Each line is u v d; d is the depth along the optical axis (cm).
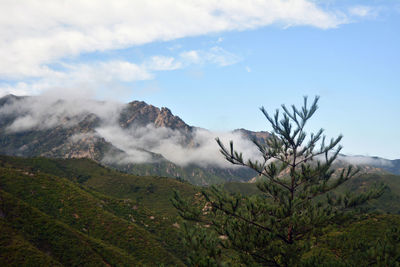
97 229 10244
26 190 11362
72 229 8888
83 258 7706
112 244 9606
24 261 6259
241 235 1634
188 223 1644
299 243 1734
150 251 9650
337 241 1716
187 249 1520
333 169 1750
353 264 1538
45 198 11225
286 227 1802
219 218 1712
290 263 1617
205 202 1734
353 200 1595
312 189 1709
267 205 1677
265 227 1727
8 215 7981
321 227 1672
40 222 8256
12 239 6844
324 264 1541
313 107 1720
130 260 8594
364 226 4566
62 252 7631
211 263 1347
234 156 1817
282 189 1855
